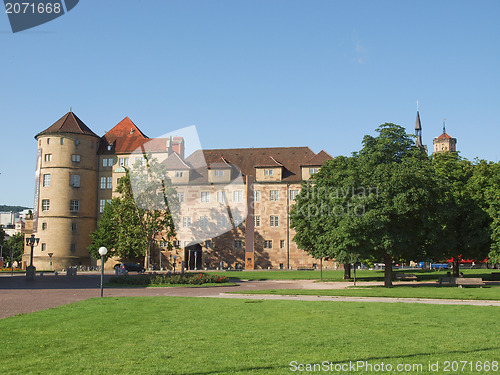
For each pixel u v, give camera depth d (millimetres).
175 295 32438
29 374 11836
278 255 91625
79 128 93062
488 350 14023
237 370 12094
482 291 33094
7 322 19281
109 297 29781
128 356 13539
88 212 92312
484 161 55406
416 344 14836
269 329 17453
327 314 21234
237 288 39906
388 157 42531
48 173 90438
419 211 41312
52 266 87875
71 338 16031
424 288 36875
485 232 45375
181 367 12391
